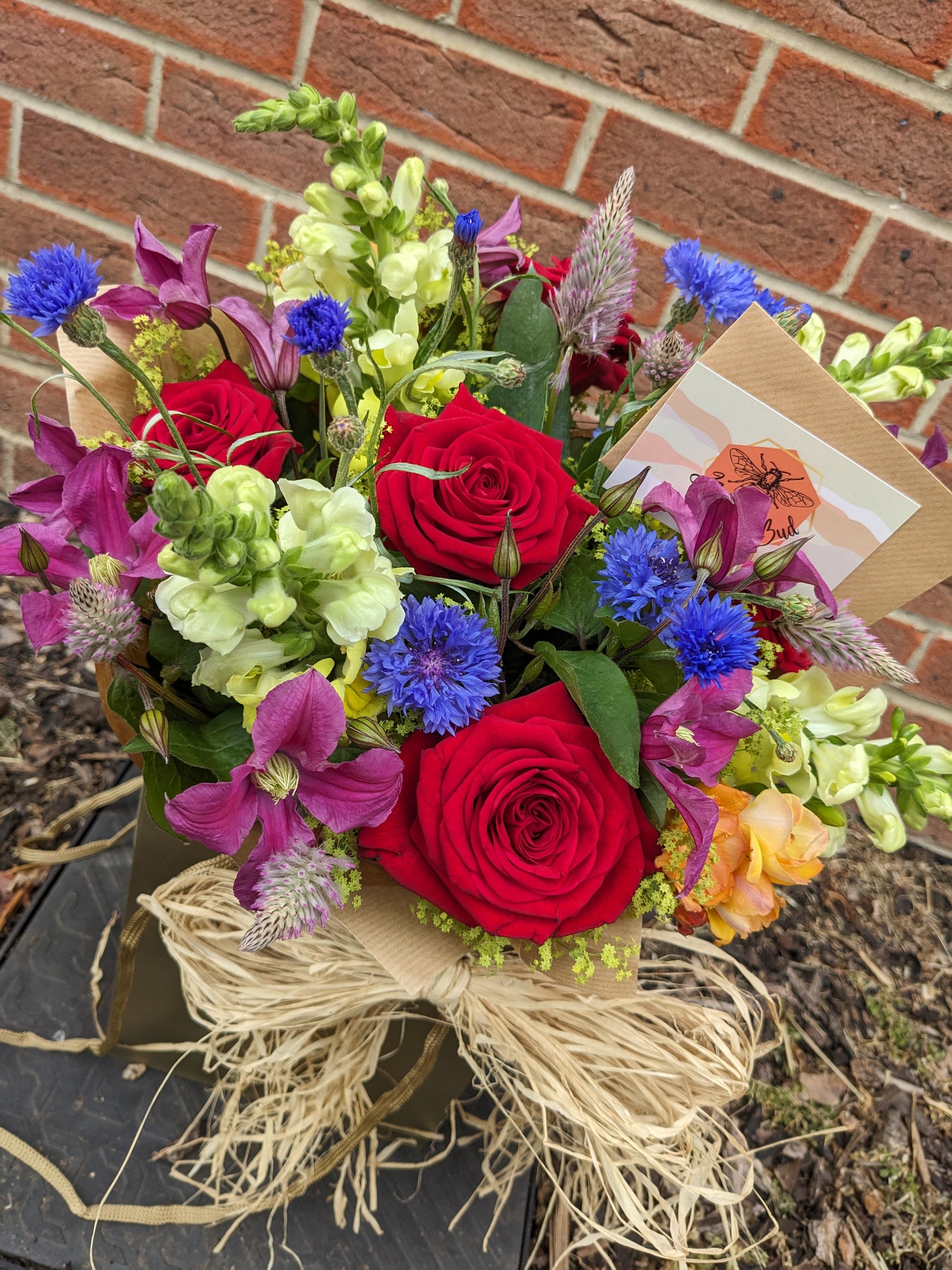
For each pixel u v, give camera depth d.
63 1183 0.83
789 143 1.01
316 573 0.46
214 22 1.03
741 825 0.59
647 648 0.59
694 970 0.80
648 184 1.06
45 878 1.04
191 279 0.62
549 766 0.53
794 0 0.93
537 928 0.53
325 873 0.47
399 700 0.51
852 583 0.65
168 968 0.82
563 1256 0.78
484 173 1.08
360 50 1.02
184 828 0.44
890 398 0.71
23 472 1.40
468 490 0.56
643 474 0.53
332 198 0.62
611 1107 0.69
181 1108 0.90
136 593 0.58
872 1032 1.16
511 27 0.99
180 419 0.61
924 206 1.02
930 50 0.94
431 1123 0.90
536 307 0.72
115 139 1.12
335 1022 0.77
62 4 1.04
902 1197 1.02
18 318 1.25
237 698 0.51
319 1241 0.85
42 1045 0.90
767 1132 1.05
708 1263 0.86
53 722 1.20
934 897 1.34
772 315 0.70
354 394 0.61
